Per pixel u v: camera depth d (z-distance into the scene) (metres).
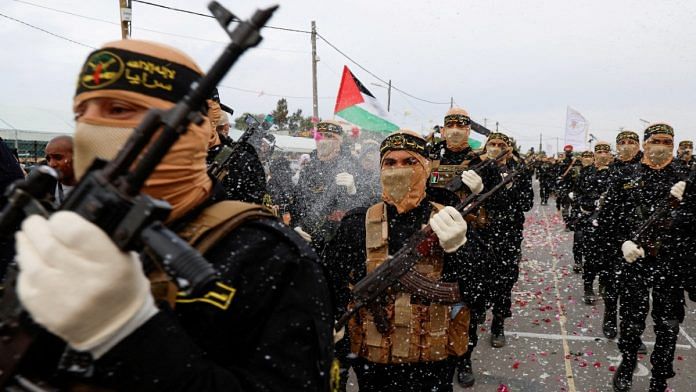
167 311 0.83
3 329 0.77
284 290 0.97
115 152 0.95
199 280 0.64
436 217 2.13
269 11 0.72
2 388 0.78
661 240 3.40
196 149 1.00
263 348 0.91
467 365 3.87
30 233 0.68
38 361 0.83
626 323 3.69
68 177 3.38
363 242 2.33
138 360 0.73
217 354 0.91
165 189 0.96
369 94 6.52
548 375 4.07
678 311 3.41
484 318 5.30
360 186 4.61
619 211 4.04
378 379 2.28
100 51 0.98
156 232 0.67
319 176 4.53
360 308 2.18
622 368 3.73
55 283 0.65
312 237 4.11
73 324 0.67
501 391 3.78
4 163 3.25
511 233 4.59
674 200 3.40
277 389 0.88
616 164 4.48
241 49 0.71
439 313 2.16
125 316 0.72
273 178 4.58
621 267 3.82
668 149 3.77
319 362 0.96
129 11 10.50
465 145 4.38
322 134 4.66
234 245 0.97
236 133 10.61
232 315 0.92
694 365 4.23
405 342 2.14
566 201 13.88
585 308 5.88
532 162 2.45
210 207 1.04
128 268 0.69
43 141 10.85
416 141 2.36
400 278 2.14
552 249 10.05
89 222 0.67
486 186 4.11
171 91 0.98
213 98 2.67
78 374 0.79
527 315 5.65
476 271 2.28
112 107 0.96
